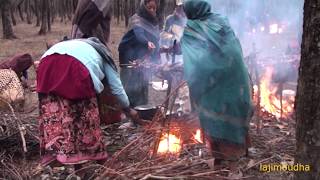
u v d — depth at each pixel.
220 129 4.27
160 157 4.38
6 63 8.04
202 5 4.34
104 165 4.26
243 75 4.28
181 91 5.79
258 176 4.32
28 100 7.41
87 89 4.11
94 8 5.89
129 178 3.89
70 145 4.17
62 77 4.11
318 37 2.96
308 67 3.05
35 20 38.19
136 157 4.55
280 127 5.61
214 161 4.38
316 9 2.94
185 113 5.04
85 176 4.30
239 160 4.54
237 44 4.29
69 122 4.16
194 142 4.90
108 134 5.57
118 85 4.34
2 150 5.10
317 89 3.04
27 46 17.50
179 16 6.23
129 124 5.72
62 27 29.91
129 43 6.10
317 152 3.11
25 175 4.54
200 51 4.23
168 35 6.12
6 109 6.71
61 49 4.17
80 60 4.11
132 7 24.16
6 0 20.75
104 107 4.73
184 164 4.17
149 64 5.31
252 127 5.54
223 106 4.25
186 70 4.25
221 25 4.28
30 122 5.80
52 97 4.17
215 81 4.23
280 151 4.90
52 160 4.21
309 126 3.12
